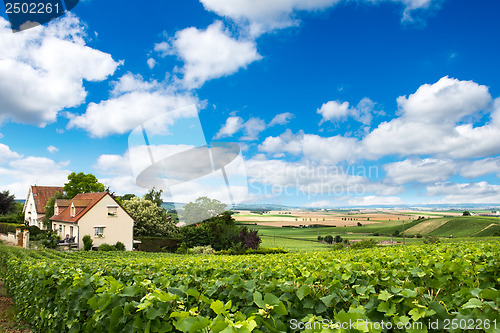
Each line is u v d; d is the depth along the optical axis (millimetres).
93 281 4582
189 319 2357
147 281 3744
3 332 7340
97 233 36094
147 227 40875
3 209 52094
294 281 3785
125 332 3293
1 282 13367
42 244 33531
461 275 3859
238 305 3547
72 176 52906
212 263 7305
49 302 5957
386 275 4312
